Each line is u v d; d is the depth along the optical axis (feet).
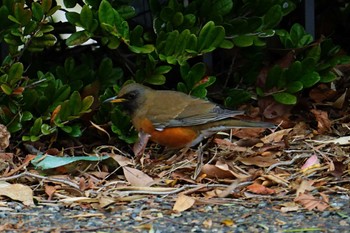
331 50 37.93
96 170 32.50
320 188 29.84
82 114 34.50
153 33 36.04
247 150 34.37
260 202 28.68
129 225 26.16
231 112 33.78
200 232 25.34
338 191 29.81
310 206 27.84
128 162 32.89
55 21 41.93
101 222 26.55
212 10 35.68
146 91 34.50
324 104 38.99
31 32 33.17
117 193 29.81
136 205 28.53
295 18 41.09
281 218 26.81
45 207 28.43
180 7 35.60
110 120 35.65
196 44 34.58
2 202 28.86
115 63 38.47
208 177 31.37
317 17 43.11
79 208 28.30
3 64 33.58
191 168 32.42
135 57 38.22
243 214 27.25
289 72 36.76
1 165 32.40
